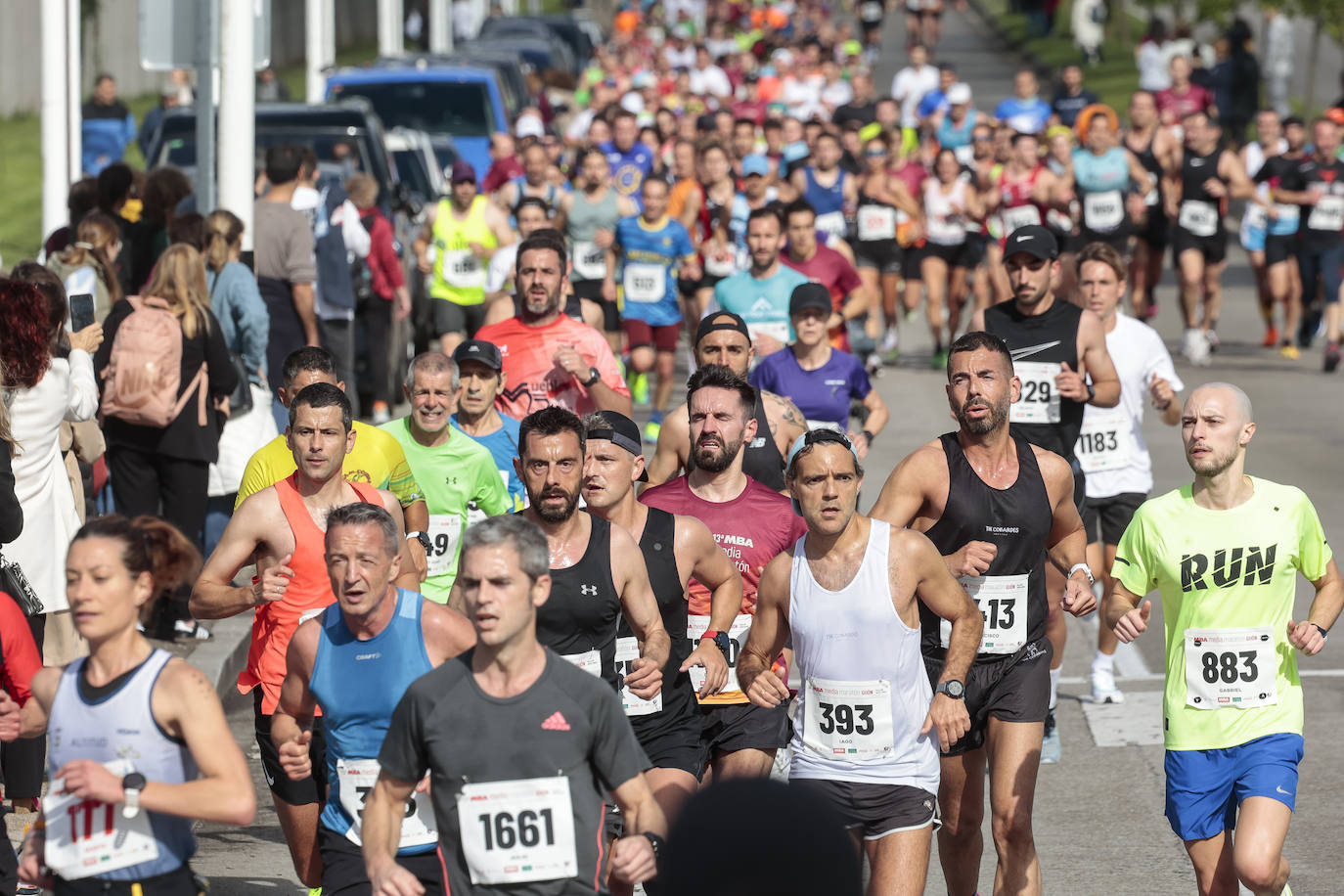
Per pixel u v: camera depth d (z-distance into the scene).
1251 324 75.81
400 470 23.95
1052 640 26.64
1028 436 27.98
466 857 15.62
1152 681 32.16
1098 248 30.72
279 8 176.25
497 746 15.45
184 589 31.80
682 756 20.73
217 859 23.53
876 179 62.97
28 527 24.62
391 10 107.56
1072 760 27.80
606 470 20.48
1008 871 20.80
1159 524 19.97
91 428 27.75
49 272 26.34
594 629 19.75
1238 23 108.50
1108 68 159.50
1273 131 70.56
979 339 21.22
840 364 30.91
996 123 68.88
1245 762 19.48
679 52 138.00
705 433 22.44
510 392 30.23
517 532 15.34
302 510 21.09
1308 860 23.28
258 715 20.97
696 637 22.22
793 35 165.75
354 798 17.75
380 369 52.72
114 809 15.48
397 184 60.16
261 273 42.12
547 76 111.38
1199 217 64.44
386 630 17.56
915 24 181.88
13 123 117.69
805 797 8.38
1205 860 19.81
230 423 34.59
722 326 26.94
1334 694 30.92
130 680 15.39
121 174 40.12
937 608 19.27
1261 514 19.70
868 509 43.12
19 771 23.11
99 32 135.75
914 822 19.14
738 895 8.17
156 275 32.00
